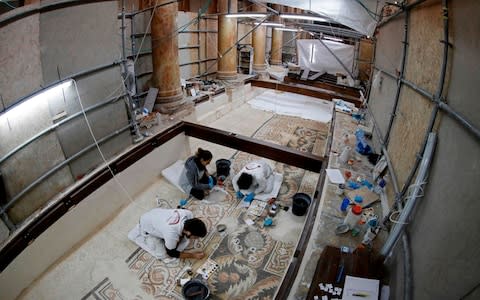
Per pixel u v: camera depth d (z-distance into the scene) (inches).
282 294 78.8
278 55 556.7
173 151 196.5
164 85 218.8
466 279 45.3
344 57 402.3
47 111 115.5
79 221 133.5
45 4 102.3
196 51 328.2
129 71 200.2
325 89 351.3
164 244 134.5
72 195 127.7
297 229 149.0
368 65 359.9
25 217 113.3
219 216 156.7
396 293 71.2
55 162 123.9
